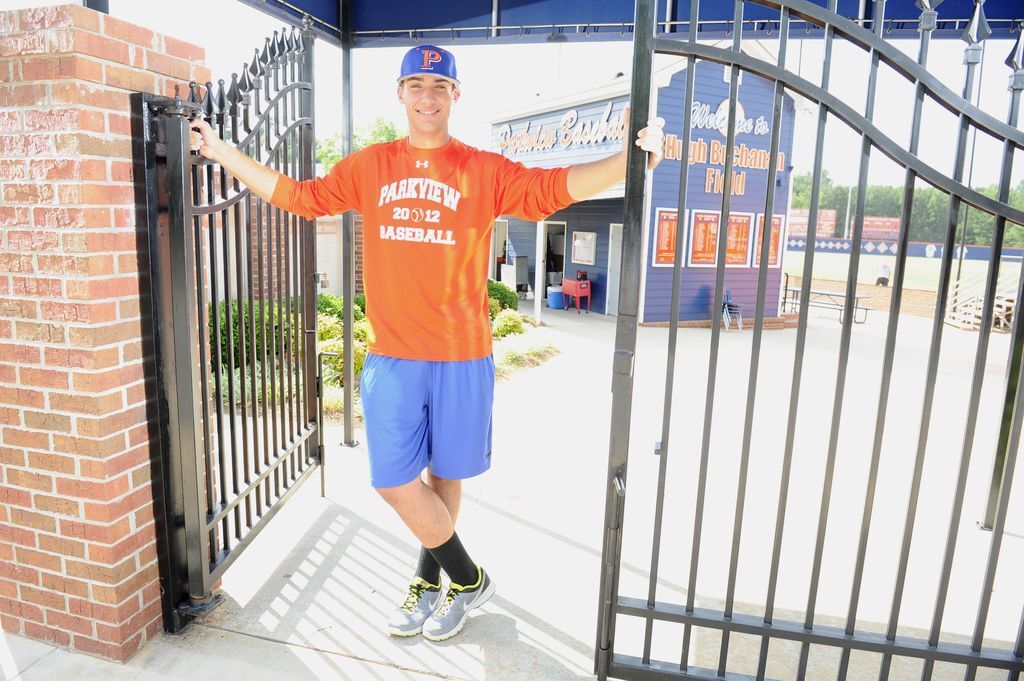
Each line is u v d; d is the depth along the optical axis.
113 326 2.17
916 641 2.09
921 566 3.27
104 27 2.05
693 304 12.92
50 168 2.03
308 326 3.75
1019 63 1.71
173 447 2.42
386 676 2.35
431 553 2.53
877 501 4.09
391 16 4.39
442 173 2.24
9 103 2.04
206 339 2.48
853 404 6.84
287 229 3.37
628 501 3.98
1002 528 1.96
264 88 2.97
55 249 2.07
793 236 35.09
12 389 2.22
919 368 9.16
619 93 12.27
